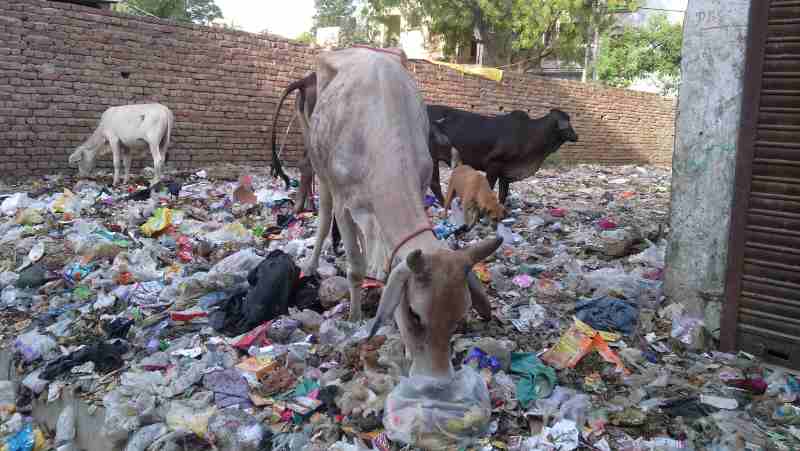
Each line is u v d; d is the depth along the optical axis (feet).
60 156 31.32
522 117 25.84
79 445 10.77
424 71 47.16
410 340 8.82
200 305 14.03
